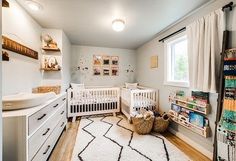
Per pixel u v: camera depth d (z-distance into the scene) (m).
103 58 4.53
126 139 2.35
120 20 2.40
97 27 2.85
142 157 1.83
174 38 2.63
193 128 2.06
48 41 2.77
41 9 2.10
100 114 3.87
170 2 1.88
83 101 3.49
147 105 3.16
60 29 2.95
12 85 1.80
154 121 2.58
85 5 1.97
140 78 4.38
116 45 4.32
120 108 3.93
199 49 1.91
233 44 1.59
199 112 2.00
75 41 3.93
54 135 1.95
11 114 1.16
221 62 1.63
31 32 2.36
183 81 2.48
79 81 4.35
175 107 2.50
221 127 1.61
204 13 1.99
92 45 4.36
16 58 1.90
